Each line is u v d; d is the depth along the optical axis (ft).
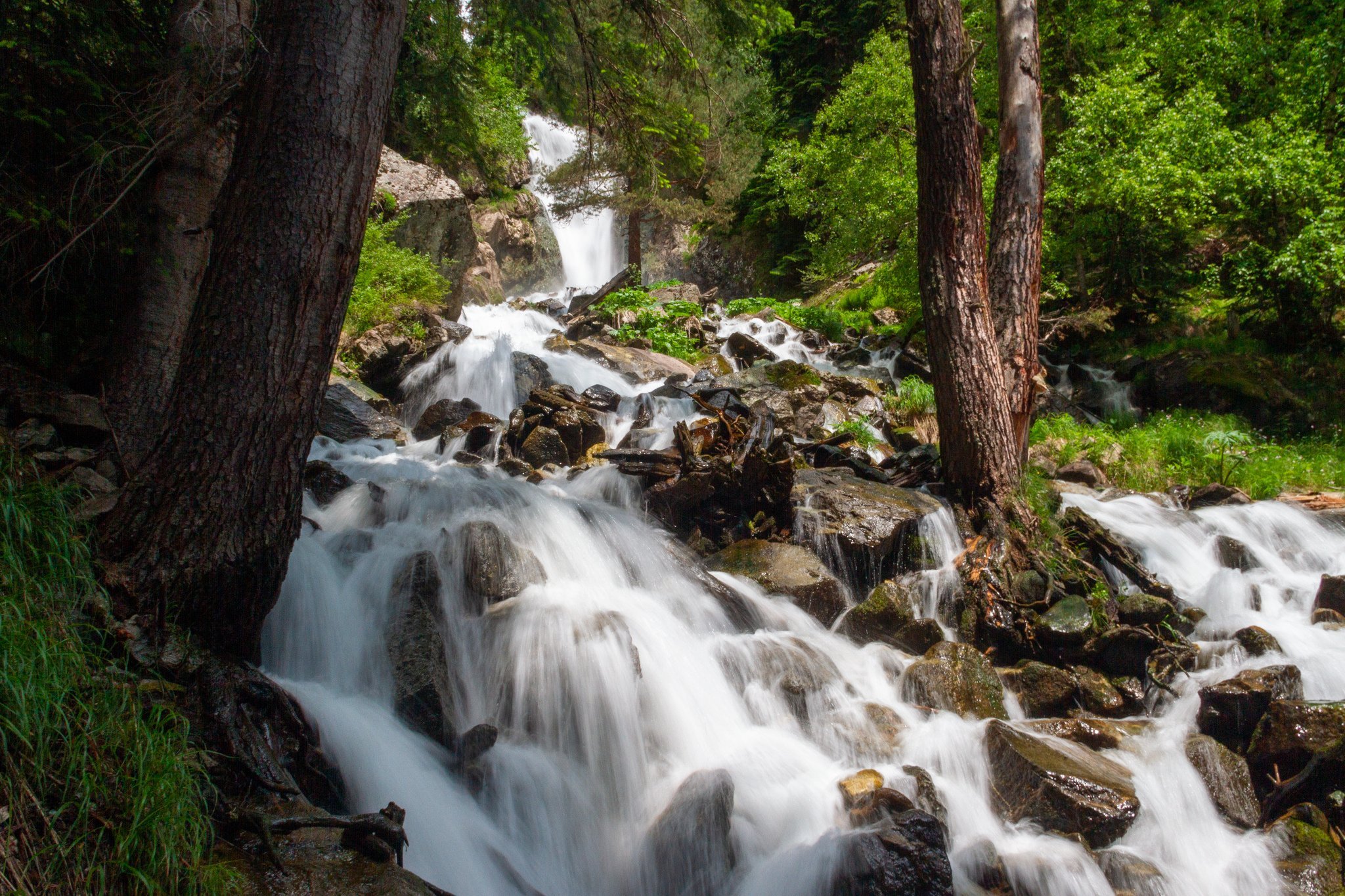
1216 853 14.96
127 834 9.08
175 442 12.93
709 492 23.22
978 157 25.40
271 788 11.16
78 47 19.88
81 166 19.79
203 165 21.08
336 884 9.61
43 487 11.96
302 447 13.65
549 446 27.14
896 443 37.91
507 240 79.20
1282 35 49.62
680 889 12.62
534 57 28.89
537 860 13.17
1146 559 26.13
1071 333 50.39
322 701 13.50
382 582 16.20
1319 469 33.86
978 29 58.08
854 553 22.25
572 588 18.03
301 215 13.32
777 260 86.79
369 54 13.96
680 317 53.62
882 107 54.19
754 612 19.77
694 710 16.10
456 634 16.24
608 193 69.62
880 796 13.51
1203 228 52.47
